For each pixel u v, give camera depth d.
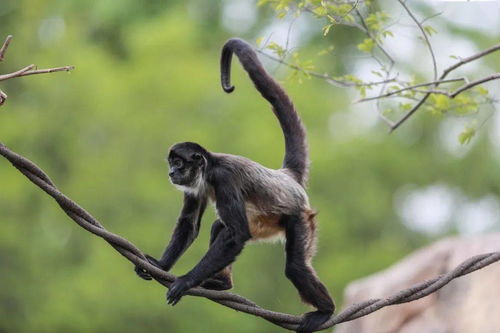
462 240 28.09
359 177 44.56
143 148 43.16
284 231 17.23
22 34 49.88
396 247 44.03
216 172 17.03
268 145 41.59
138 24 52.34
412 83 18.91
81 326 39.59
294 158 18.28
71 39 47.12
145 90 43.94
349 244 43.84
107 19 54.28
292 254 16.78
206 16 57.53
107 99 43.91
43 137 45.00
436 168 49.34
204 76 44.22
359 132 46.50
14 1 51.66
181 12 50.78
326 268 41.84
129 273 39.75
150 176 42.16
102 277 39.34
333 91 49.47
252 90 44.88
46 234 43.84
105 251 40.47
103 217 42.06
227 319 39.56
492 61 48.47
